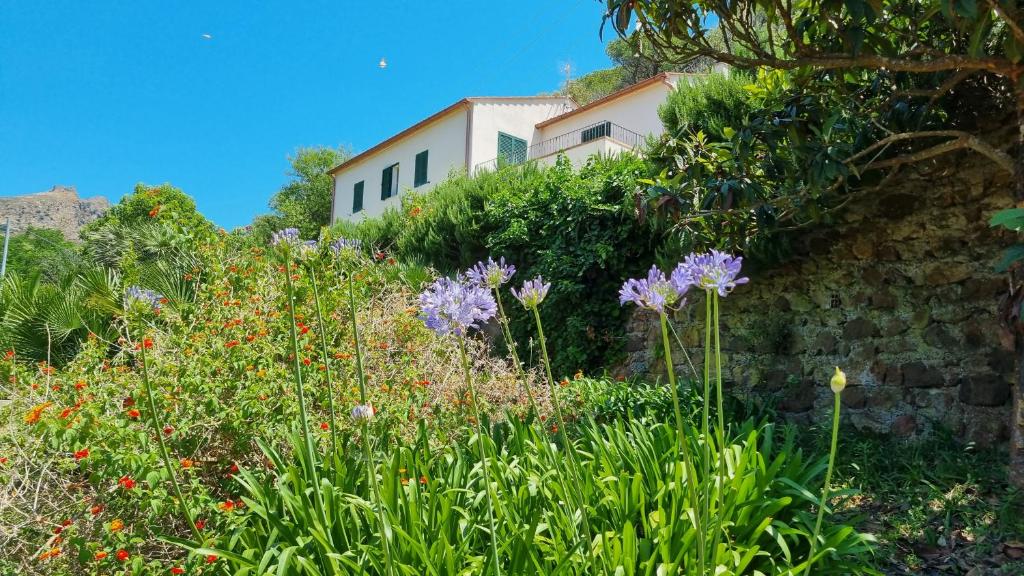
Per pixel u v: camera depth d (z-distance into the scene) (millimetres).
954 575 2771
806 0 4102
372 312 5227
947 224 4703
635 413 5055
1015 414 3346
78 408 2861
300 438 3023
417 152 19750
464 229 10039
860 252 5195
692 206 4910
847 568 2250
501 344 8578
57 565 2498
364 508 2320
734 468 2615
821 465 2762
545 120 19234
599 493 2578
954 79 3990
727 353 6078
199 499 2672
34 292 7730
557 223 8227
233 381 3576
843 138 4797
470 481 2688
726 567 2107
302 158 35188
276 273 5375
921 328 4754
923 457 4082
